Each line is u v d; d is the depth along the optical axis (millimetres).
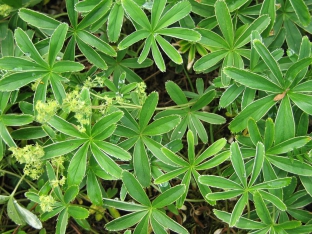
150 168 320
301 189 342
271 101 307
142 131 318
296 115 326
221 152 323
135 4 318
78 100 299
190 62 359
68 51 338
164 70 322
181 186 307
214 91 341
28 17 328
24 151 304
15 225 379
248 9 343
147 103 312
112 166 305
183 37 319
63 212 318
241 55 329
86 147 307
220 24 323
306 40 306
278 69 301
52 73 316
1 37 354
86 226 357
